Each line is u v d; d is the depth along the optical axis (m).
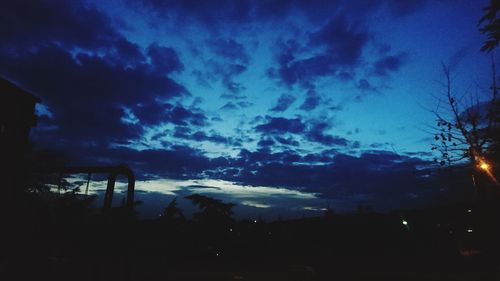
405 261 21.95
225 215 31.47
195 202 31.91
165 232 27.86
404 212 22.64
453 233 16.44
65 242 10.53
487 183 9.02
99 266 9.08
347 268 22.30
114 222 9.07
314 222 31.19
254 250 29.53
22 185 11.48
